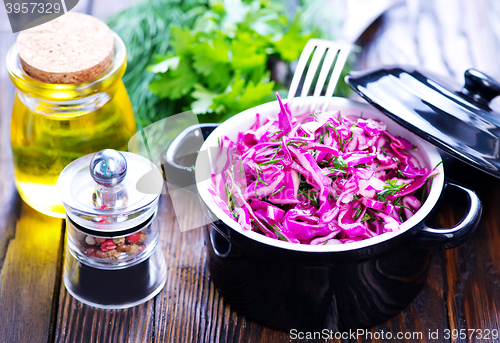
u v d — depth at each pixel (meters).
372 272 0.37
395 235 0.35
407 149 0.40
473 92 0.40
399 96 0.40
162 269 0.42
